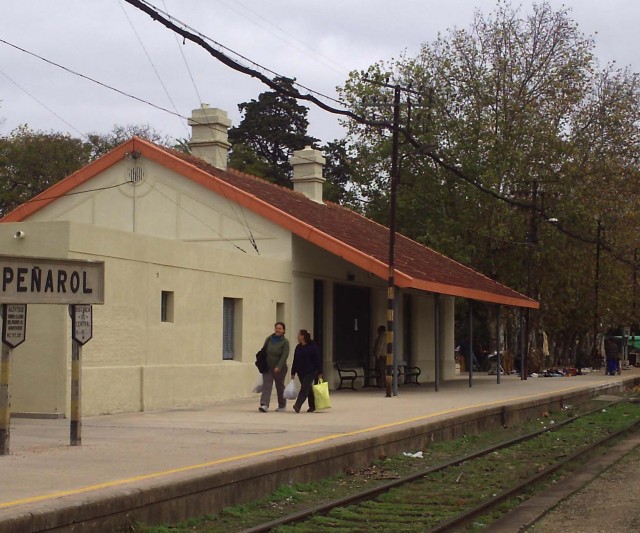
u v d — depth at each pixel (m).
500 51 46.31
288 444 13.50
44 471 10.72
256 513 10.66
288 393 19.19
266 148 70.69
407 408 20.48
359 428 15.91
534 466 15.33
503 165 43.12
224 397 21.98
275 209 25.36
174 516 9.76
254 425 16.36
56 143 52.75
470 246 43.00
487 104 45.03
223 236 25.94
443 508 11.46
